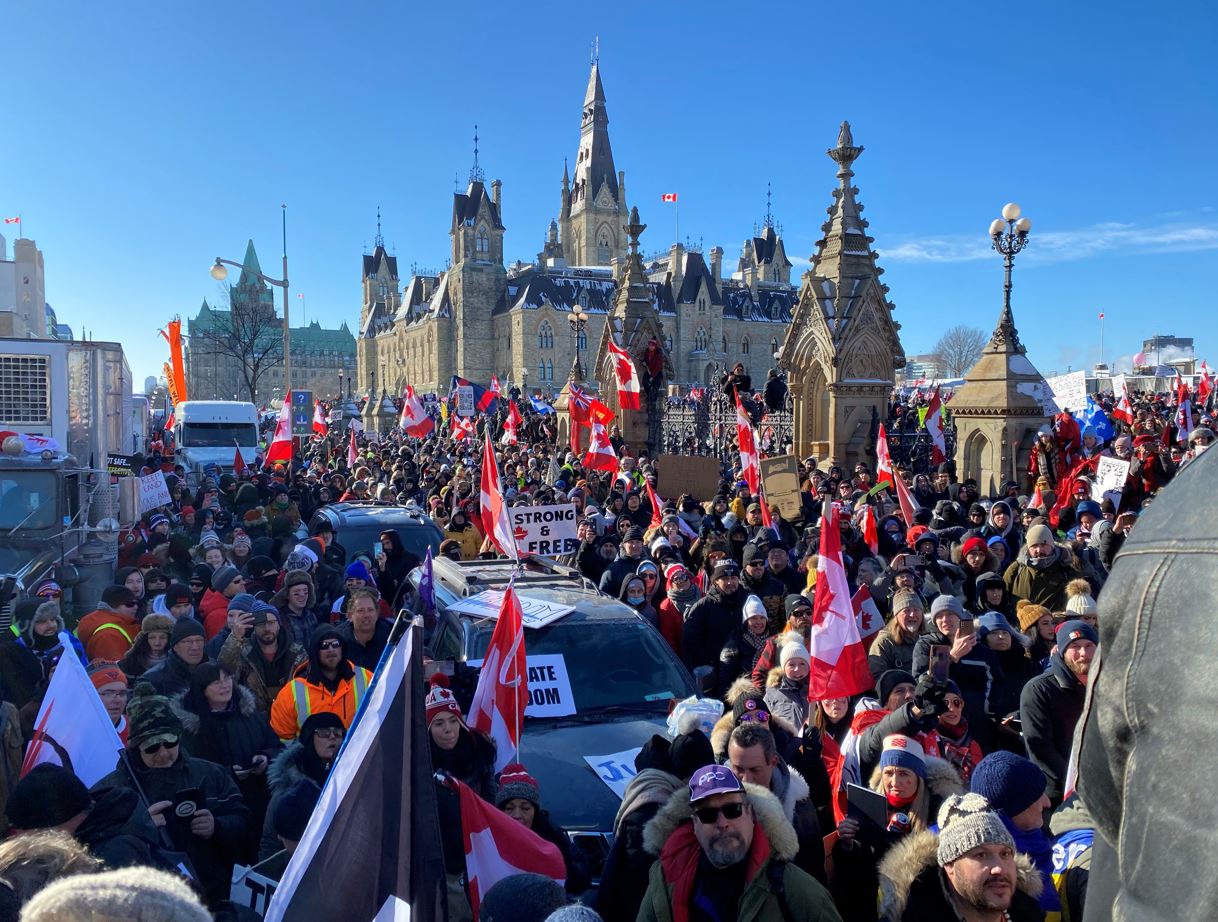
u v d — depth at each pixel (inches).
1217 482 54.1
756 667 286.0
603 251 6082.7
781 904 138.1
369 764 126.6
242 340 3233.3
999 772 162.1
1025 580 361.1
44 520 444.1
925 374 4702.3
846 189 829.8
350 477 901.8
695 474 727.7
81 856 121.1
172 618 315.9
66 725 191.3
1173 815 49.1
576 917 115.4
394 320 6584.6
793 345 861.8
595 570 480.4
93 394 579.8
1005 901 130.7
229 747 238.7
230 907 177.0
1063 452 657.0
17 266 1983.3
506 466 850.1
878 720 212.5
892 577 362.0
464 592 331.3
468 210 5344.5
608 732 259.6
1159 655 51.9
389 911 120.7
